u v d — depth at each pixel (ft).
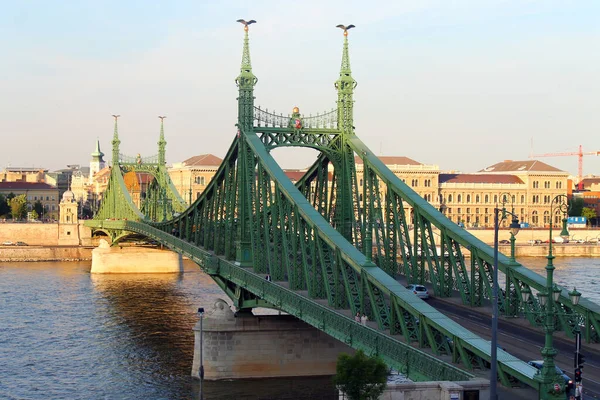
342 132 298.76
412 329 201.98
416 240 267.18
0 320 402.31
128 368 302.04
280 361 283.18
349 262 222.28
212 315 284.41
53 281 573.33
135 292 513.86
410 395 164.66
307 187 322.55
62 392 271.08
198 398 256.93
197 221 381.81
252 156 296.10
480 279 252.01
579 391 154.20
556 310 219.61
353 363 162.91
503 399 160.04
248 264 301.63
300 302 230.68
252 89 298.15
